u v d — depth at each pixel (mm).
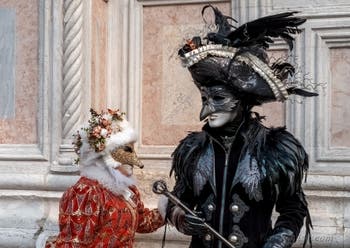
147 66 6137
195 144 3723
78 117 5730
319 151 5531
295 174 3516
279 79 3615
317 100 5539
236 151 3625
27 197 5809
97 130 4191
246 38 3625
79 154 4328
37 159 5867
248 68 3557
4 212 5812
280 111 5652
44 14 5855
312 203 5359
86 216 4102
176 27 6051
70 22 5734
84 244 4090
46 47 5844
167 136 6070
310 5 5613
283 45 5641
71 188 4199
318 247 5168
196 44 3646
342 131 5535
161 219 4434
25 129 5969
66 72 5750
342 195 5309
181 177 3764
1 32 6035
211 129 3699
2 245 5734
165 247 5516
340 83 5559
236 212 3547
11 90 6004
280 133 3635
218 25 3838
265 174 3492
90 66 5859
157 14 6109
